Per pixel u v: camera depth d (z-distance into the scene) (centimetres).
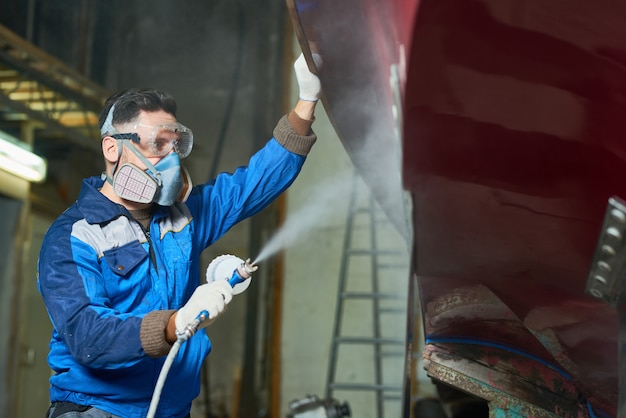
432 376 313
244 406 1298
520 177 225
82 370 263
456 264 271
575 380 300
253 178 312
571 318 272
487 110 207
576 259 247
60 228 264
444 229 253
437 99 205
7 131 1160
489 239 254
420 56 193
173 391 271
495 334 305
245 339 1316
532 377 305
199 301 238
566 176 223
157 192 266
